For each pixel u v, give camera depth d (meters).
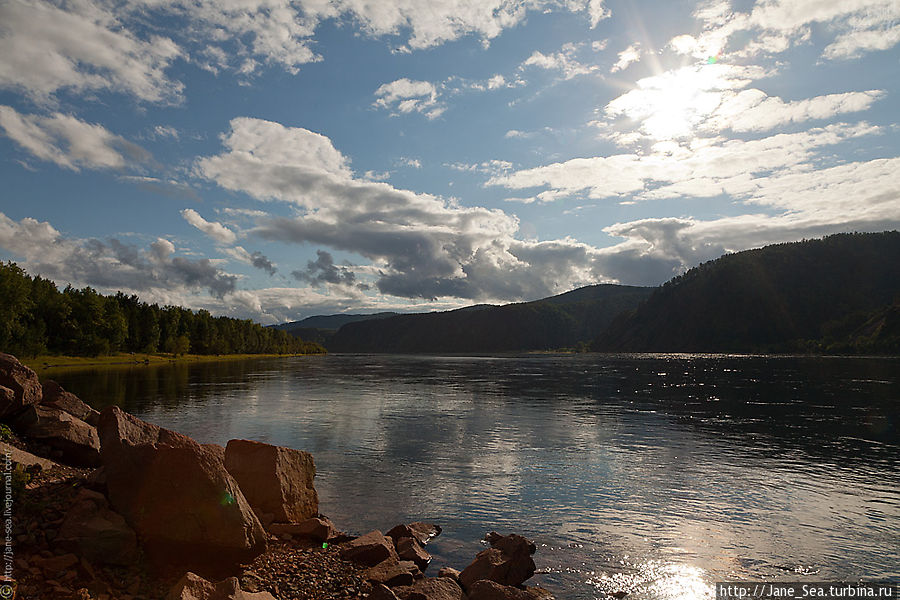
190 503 12.30
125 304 163.62
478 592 12.73
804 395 65.25
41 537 11.27
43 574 10.26
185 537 12.05
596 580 14.09
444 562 15.43
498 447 31.98
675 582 13.96
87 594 9.91
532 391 72.00
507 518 19.09
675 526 18.28
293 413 46.41
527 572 14.26
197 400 54.75
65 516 11.83
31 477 14.13
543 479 24.48
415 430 38.06
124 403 50.22
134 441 14.16
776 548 16.33
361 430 37.72
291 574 12.76
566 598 13.10
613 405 55.06
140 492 12.38
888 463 28.34
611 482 24.05
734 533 17.62
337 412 47.66
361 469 26.17
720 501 21.22
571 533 17.61
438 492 22.27
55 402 22.98
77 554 11.07
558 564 15.12
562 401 58.91
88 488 13.01
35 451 18.20
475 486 23.23
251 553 12.84
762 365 154.00
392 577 13.16
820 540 16.97
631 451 31.03
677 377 102.06
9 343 98.62
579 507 20.38
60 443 19.03
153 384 73.19
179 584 9.56
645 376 106.00
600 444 33.16
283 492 17.16
